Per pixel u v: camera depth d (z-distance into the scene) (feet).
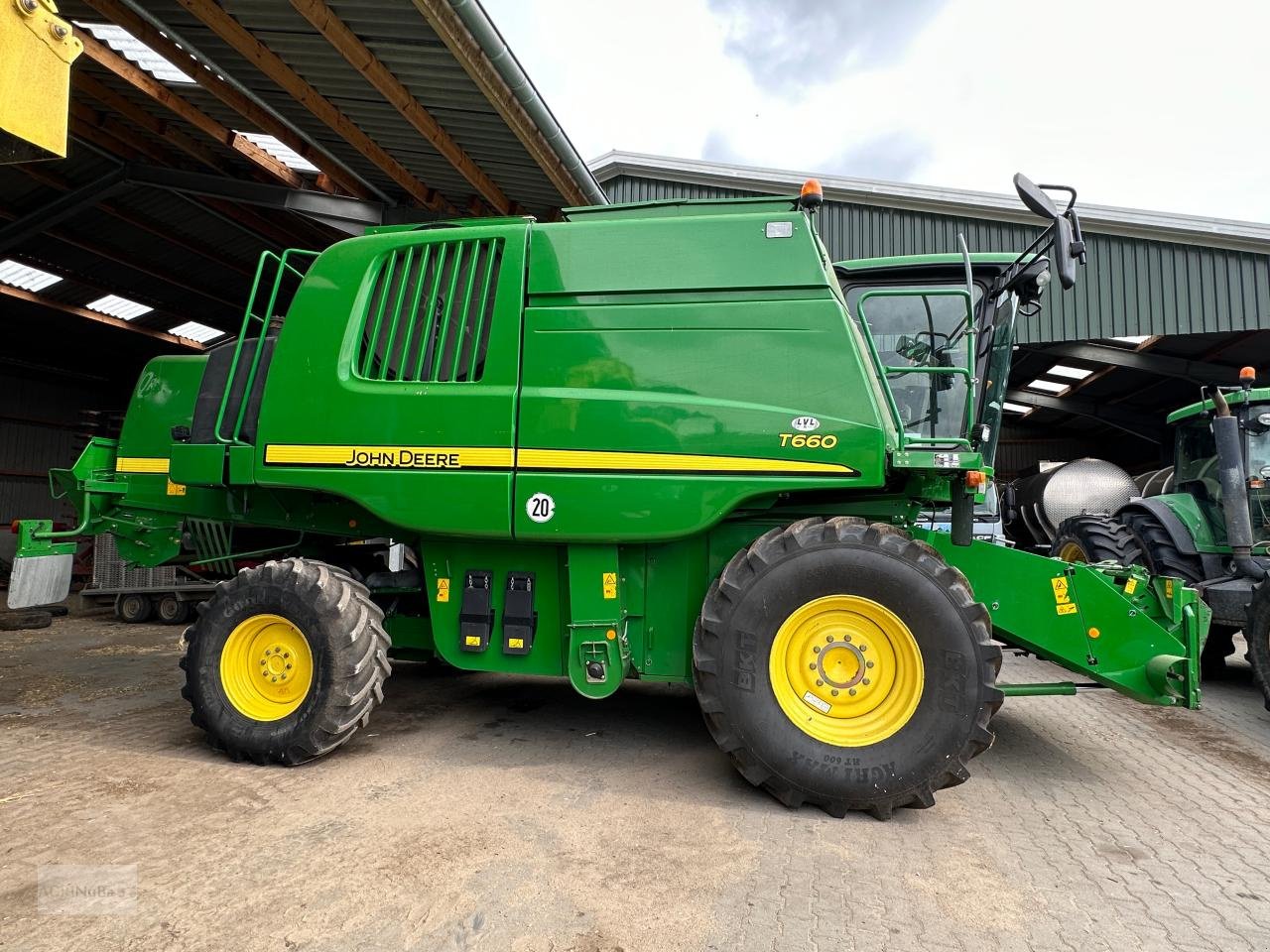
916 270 13.41
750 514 11.21
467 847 8.42
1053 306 38.04
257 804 9.60
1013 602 11.85
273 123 22.18
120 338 47.91
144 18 17.49
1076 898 7.57
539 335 10.89
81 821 9.03
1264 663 15.02
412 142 21.89
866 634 9.85
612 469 10.46
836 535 9.86
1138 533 21.01
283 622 11.35
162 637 23.90
